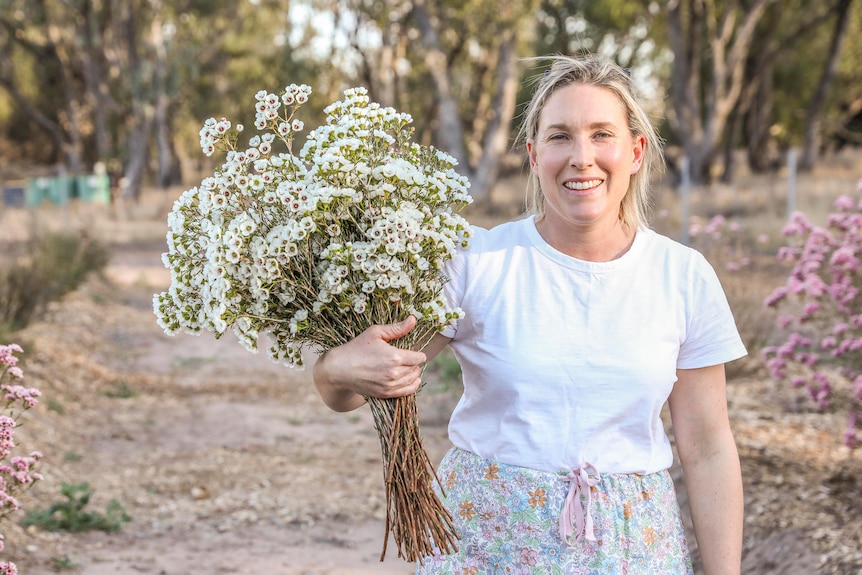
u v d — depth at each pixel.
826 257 5.53
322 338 1.98
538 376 1.91
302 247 1.92
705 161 25.20
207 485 5.89
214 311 1.90
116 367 9.35
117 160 31.78
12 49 35.91
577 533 1.88
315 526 5.22
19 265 9.88
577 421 1.91
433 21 25.34
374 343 1.89
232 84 38.53
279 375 9.48
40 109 43.16
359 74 30.55
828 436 5.87
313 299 1.95
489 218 21.91
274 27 38.03
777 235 14.47
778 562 4.05
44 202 27.69
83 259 14.33
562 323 1.93
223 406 8.09
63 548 4.70
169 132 39.69
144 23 32.62
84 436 6.86
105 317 11.91
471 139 32.47
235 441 6.99
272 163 1.97
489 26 24.12
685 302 1.97
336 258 1.88
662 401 1.95
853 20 31.28
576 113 1.89
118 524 5.05
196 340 11.30
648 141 2.00
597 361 1.91
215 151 2.03
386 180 1.93
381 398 1.93
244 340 1.93
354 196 1.89
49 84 37.94
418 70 30.88
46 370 8.04
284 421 7.64
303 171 1.96
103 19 32.59
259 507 5.49
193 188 2.01
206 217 1.99
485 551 1.94
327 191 1.87
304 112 28.64
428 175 2.00
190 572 4.50
